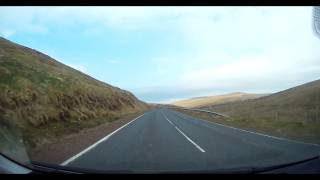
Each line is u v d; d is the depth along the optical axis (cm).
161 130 2498
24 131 1762
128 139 1855
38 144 1512
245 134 2178
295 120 3478
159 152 1353
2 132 1307
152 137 1969
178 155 1270
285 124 2853
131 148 1477
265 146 1535
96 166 1029
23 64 3884
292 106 7106
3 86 2378
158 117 4900
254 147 1504
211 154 1292
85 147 1505
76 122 2875
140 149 1444
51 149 1429
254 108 8388
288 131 2362
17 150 1125
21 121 2164
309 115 4025
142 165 1046
